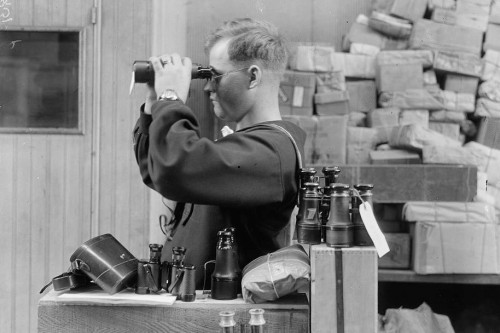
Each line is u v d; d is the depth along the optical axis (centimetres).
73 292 167
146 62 168
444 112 324
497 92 322
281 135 166
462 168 306
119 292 167
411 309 311
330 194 164
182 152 149
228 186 152
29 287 278
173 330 161
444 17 328
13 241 277
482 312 324
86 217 277
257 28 176
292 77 322
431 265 302
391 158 313
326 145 318
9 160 278
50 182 277
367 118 329
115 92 276
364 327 153
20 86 279
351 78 330
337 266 154
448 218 303
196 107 318
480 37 326
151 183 165
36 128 278
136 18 275
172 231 189
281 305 161
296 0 329
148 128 166
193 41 322
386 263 312
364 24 334
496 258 302
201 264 172
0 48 278
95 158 276
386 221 316
